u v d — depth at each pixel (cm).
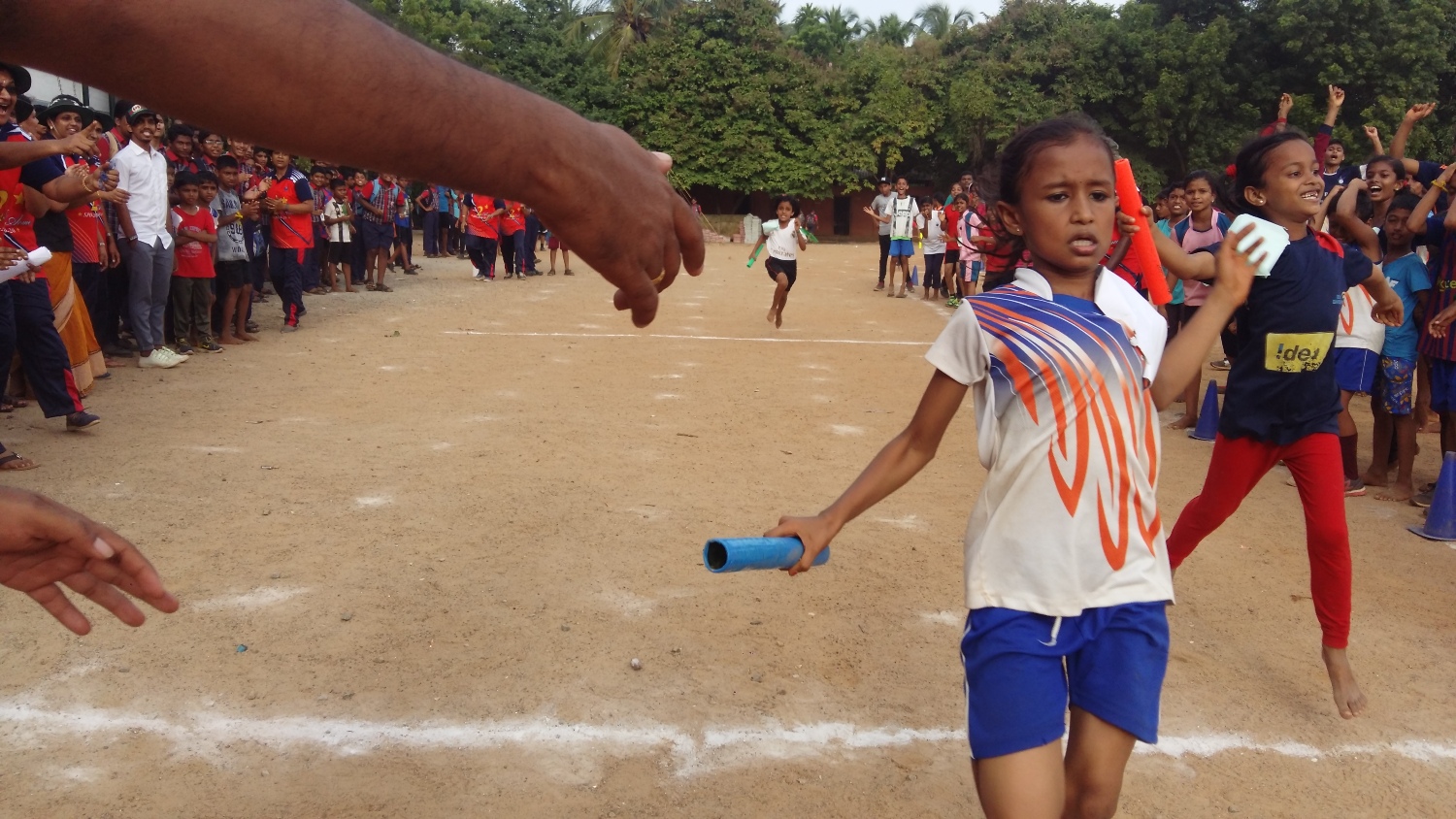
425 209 2392
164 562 468
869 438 747
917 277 2186
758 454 691
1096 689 229
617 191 149
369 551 489
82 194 695
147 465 620
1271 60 3712
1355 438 650
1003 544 237
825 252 3228
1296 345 361
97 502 548
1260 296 369
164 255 916
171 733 336
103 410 758
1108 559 232
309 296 1523
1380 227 709
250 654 386
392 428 732
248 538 502
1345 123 3569
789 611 438
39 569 148
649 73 3981
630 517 550
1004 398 239
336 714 348
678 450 694
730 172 4028
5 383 667
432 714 350
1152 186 3769
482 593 446
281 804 302
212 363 962
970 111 3856
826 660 396
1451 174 602
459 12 3869
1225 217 748
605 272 155
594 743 337
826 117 4128
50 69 114
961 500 604
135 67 114
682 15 4044
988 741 226
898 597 457
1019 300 245
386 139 127
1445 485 564
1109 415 236
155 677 368
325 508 548
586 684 372
